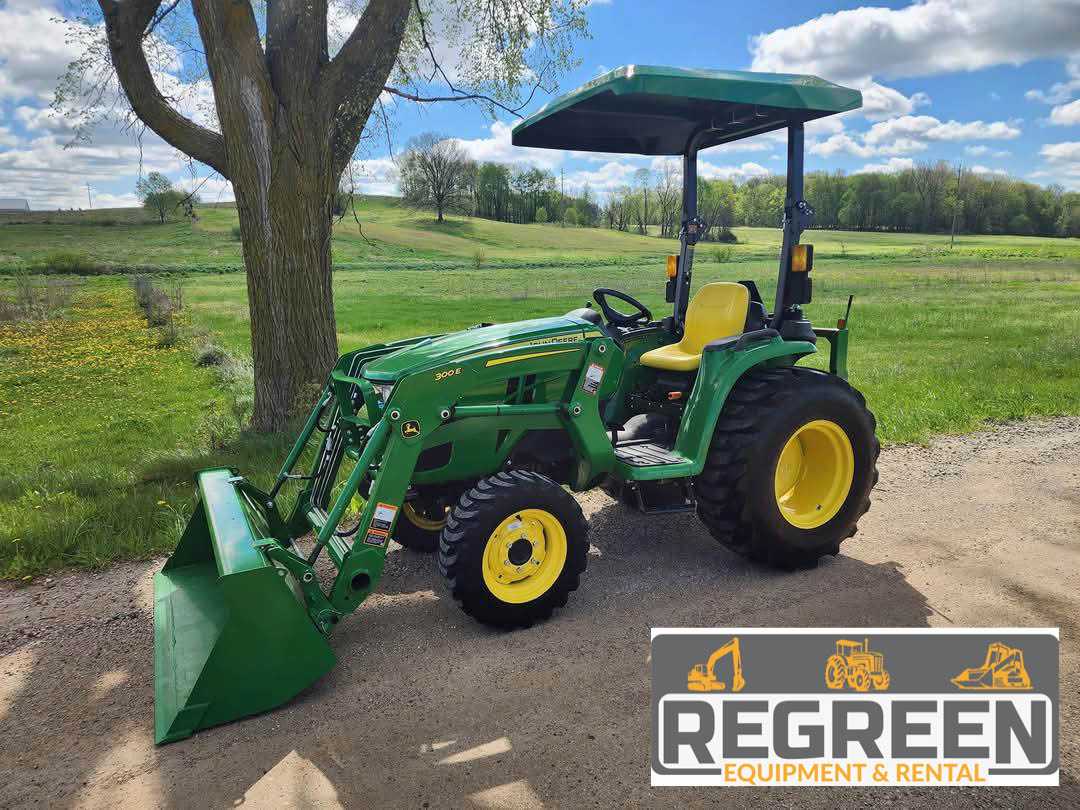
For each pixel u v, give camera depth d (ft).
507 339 12.30
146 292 88.94
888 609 12.28
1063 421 24.91
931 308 74.79
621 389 15.71
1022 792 8.18
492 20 27.91
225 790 8.37
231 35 22.31
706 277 122.83
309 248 24.41
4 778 8.70
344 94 24.07
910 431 23.59
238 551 10.18
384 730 9.37
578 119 14.87
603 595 13.06
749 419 13.06
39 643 12.00
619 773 8.50
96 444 30.53
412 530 14.74
